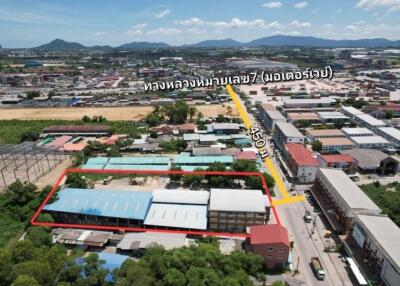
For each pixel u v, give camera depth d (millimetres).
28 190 91062
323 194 90562
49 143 142250
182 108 173750
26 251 54438
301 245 72250
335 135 140250
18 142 148000
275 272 64375
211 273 51125
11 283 46062
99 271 51406
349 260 65188
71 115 197000
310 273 64000
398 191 97312
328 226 79500
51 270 49375
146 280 48719
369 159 112938
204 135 148125
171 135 153125
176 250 59156
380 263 60469
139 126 169750
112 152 126375
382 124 152500
